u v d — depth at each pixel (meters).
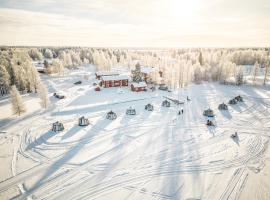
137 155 29.69
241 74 86.31
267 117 46.97
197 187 23.09
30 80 67.44
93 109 50.44
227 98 63.38
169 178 24.69
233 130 39.34
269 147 32.78
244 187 23.17
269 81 91.50
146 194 21.95
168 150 31.23
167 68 85.31
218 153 30.58
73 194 21.91
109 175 25.14
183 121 43.44
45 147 31.62
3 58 85.06
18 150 30.73
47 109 49.59
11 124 40.56
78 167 26.61
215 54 148.00
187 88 78.12
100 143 33.12
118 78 75.94
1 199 20.97
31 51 176.50
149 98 61.38
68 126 39.66
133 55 185.50
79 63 142.50
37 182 23.64
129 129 38.78
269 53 178.00
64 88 72.31
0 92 67.06
